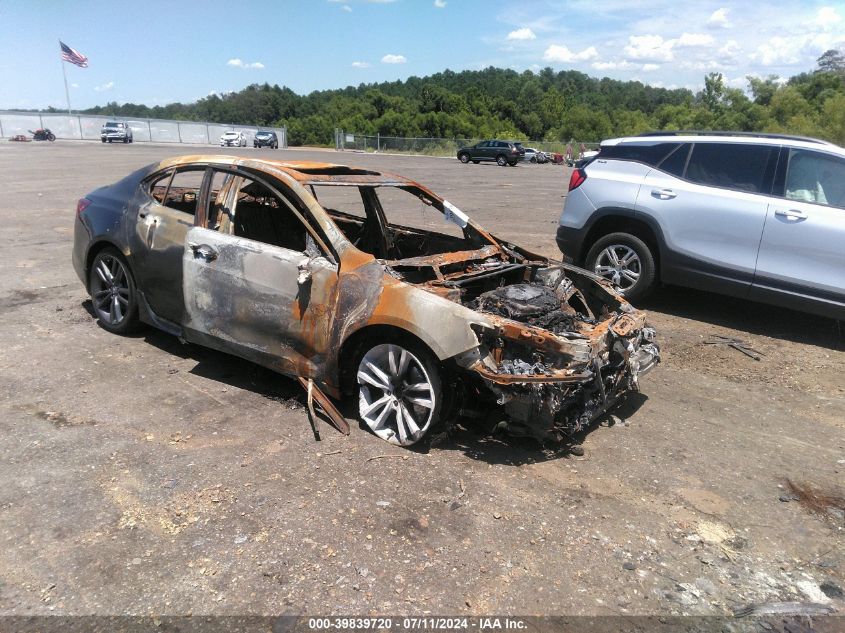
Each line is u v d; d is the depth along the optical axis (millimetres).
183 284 4723
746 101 64500
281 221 5473
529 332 3533
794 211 6191
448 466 3734
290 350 4227
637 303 7594
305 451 3820
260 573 2785
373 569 2850
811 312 6285
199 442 3869
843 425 4633
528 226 12719
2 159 27484
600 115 79688
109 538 2963
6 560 2787
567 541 3137
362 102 92938
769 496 3658
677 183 6922
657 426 4488
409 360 3820
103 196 5617
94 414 4160
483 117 84938
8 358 5012
